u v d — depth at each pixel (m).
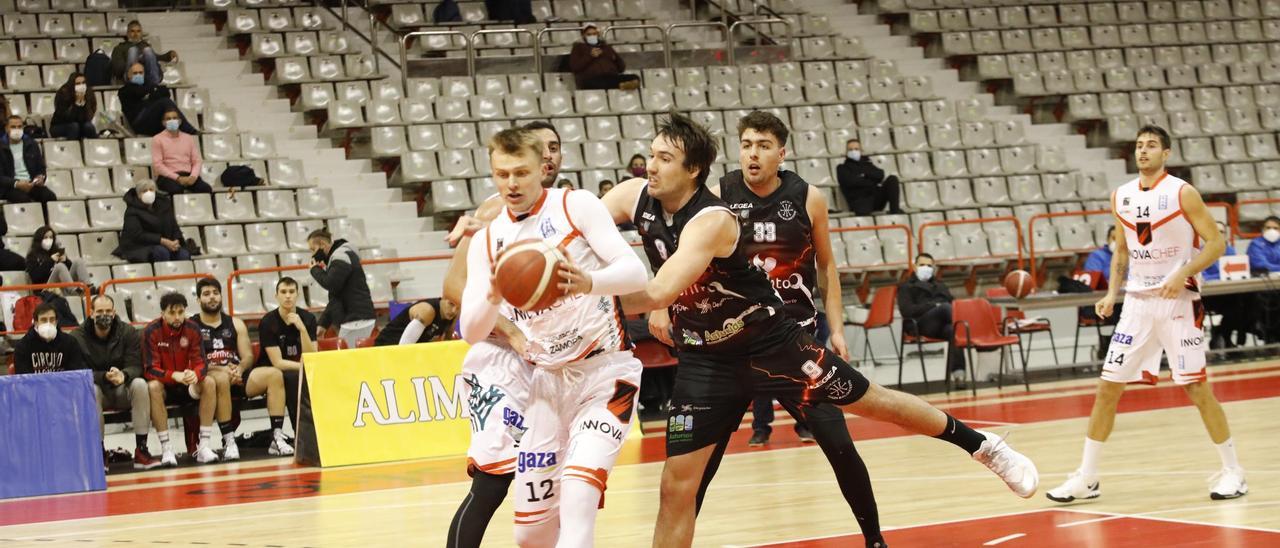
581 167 18.45
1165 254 7.32
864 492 5.91
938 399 14.23
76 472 10.21
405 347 11.65
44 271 13.85
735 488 8.55
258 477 10.51
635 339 13.45
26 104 17.70
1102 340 16.91
